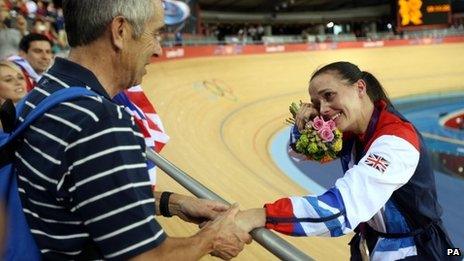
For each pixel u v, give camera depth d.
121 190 0.82
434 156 7.66
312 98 1.37
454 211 5.11
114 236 0.82
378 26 35.31
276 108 11.77
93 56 0.98
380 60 18.53
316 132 1.31
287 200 1.11
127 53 0.98
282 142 8.45
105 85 1.00
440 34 22.83
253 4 32.72
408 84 15.78
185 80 11.79
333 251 3.52
